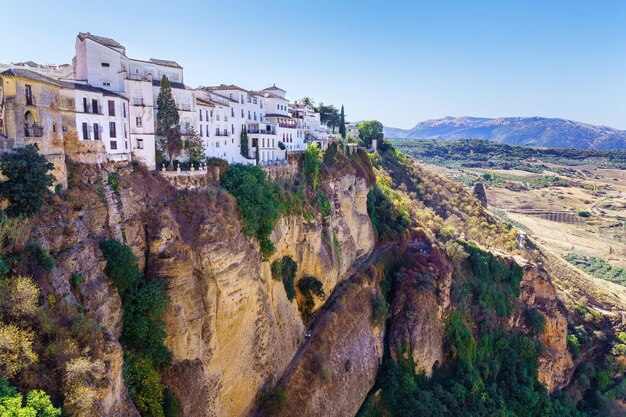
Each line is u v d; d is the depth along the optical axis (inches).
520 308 3142.2
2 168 989.8
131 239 1344.7
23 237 888.3
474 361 2699.3
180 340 1288.1
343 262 2568.9
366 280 2568.9
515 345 2938.0
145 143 1621.6
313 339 2042.3
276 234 1902.1
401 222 3216.0
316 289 2182.6
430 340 2549.2
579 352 3139.8
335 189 2751.0
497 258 3213.6
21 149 1030.4
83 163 1325.0
